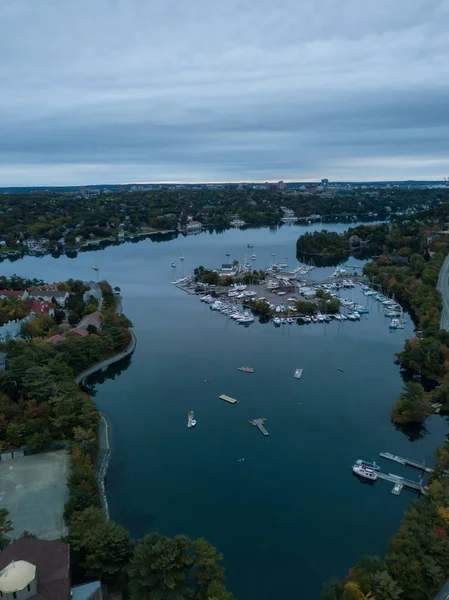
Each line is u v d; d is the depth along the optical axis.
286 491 131.00
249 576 104.62
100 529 95.81
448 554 92.25
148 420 167.25
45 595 77.94
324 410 172.50
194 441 154.38
